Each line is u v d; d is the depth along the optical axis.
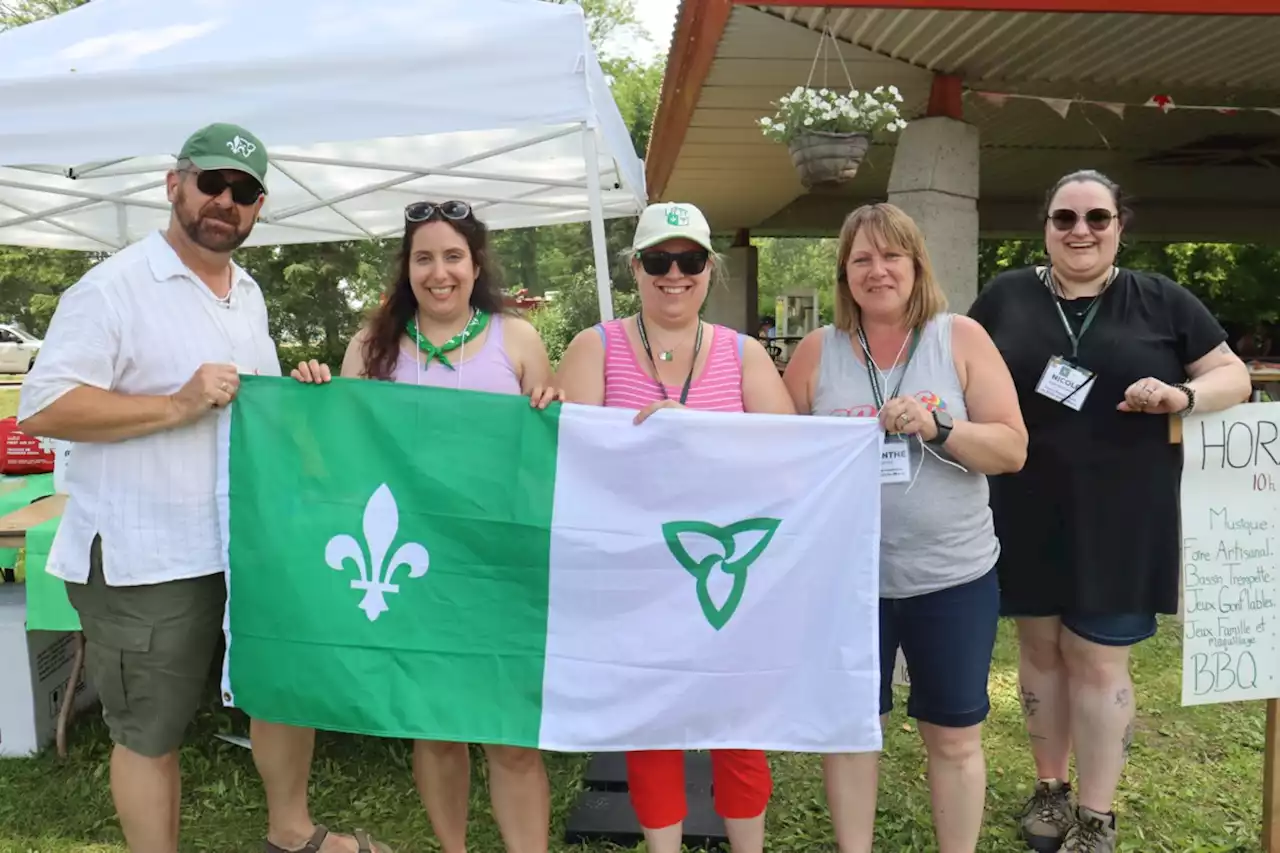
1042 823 2.84
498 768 2.37
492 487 2.29
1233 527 2.52
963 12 5.30
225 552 2.26
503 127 3.43
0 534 3.26
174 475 2.23
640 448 2.27
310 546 2.25
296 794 2.58
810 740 2.27
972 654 2.26
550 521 2.28
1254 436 2.50
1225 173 11.94
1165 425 2.47
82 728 3.66
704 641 2.27
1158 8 4.93
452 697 2.26
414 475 2.28
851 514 2.24
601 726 2.27
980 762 2.33
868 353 2.33
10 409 13.07
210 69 3.32
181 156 2.21
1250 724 3.71
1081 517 2.48
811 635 2.27
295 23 3.77
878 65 6.39
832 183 6.18
